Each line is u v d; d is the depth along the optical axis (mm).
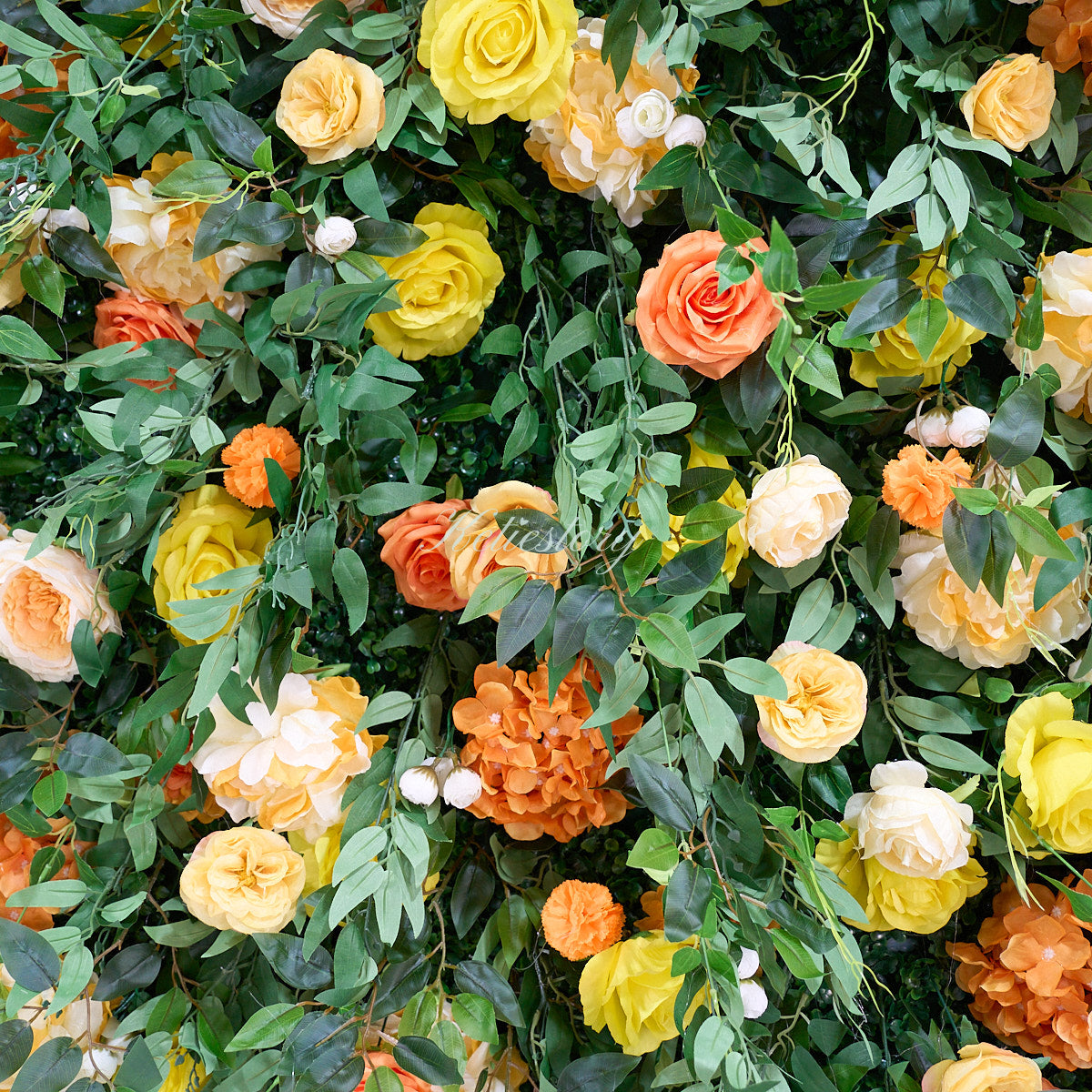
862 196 972
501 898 1028
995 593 849
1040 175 919
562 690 905
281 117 861
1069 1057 977
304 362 962
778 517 859
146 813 912
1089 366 935
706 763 872
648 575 869
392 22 867
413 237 885
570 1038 992
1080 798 904
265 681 850
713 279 820
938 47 918
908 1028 1033
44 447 979
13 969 824
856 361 958
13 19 901
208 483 954
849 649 1022
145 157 880
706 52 938
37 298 875
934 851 899
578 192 939
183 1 869
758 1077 880
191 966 976
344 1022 882
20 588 890
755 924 861
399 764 912
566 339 903
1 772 909
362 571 864
